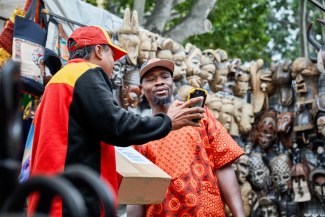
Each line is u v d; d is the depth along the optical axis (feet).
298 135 22.89
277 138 23.45
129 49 18.67
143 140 8.75
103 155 8.88
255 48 56.70
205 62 21.85
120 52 9.99
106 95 8.70
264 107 23.58
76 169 3.70
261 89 23.41
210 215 12.51
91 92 8.66
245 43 56.70
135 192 9.98
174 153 12.66
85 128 8.75
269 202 23.20
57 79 8.91
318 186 22.35
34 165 8.73
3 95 3.44
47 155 8.53
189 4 51.39
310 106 22.62
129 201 10.03
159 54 20.15
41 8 15.19
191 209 12.41
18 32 13.78
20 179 10.93
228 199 13.00
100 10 17.83
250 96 23.66
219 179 13.05
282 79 23.03
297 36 56.85
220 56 22.61
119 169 9.88
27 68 13.65
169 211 12.42
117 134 8.56
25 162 10.94
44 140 8.59
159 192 10.20
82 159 8.64
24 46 13.74
